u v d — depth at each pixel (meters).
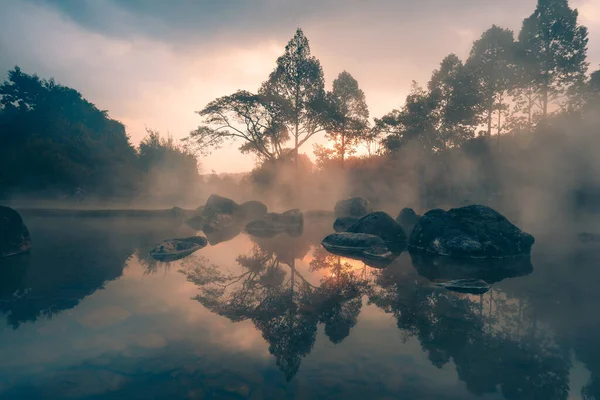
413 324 3.04
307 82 28.89
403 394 1.88
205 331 2.81
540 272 5.48
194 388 1.91
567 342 2.63
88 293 3.87
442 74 37.56
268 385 1.95
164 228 11.58
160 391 1.88
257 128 28.14
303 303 3.67
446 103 33.84
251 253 7.12
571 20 31.05
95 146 27.81
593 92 31.59
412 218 13.69
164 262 5.87
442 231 7.85
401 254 7.37
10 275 4.71
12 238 6.32
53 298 3.64
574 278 5.02
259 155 31.94
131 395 1.83
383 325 3.01
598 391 1.91
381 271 5.46
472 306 3.59
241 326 2.95
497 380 2.05
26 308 3.31
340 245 8.11
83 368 2.14
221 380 2.01
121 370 2.12
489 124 33.59
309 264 5.99
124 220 14.32
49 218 14.22
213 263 5.90
